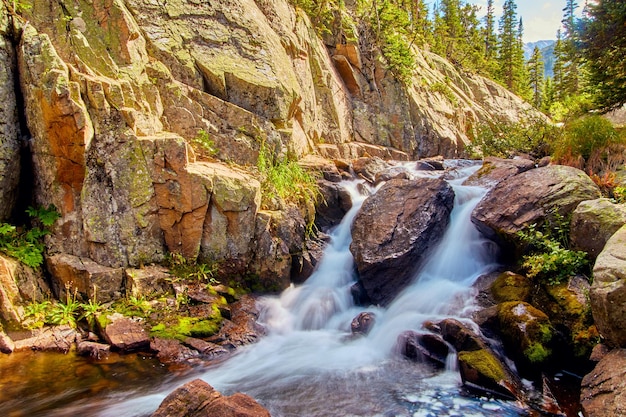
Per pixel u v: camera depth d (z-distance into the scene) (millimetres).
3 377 6410
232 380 6746
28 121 8617
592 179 9609
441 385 6453
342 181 13078
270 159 11562
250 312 8742
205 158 10555
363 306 9469
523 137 18109
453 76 32719
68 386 6312
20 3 9203
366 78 21016
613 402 4738
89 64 9828
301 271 10156
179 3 12211
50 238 8523
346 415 5758
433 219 9602
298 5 19094
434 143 22031
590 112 13664
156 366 6980
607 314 5477
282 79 13070
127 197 8758
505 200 9000
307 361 7430
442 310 8109
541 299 7414
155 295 8406
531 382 6367
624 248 5887
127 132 8805
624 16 10984
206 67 11695
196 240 9102
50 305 7996
